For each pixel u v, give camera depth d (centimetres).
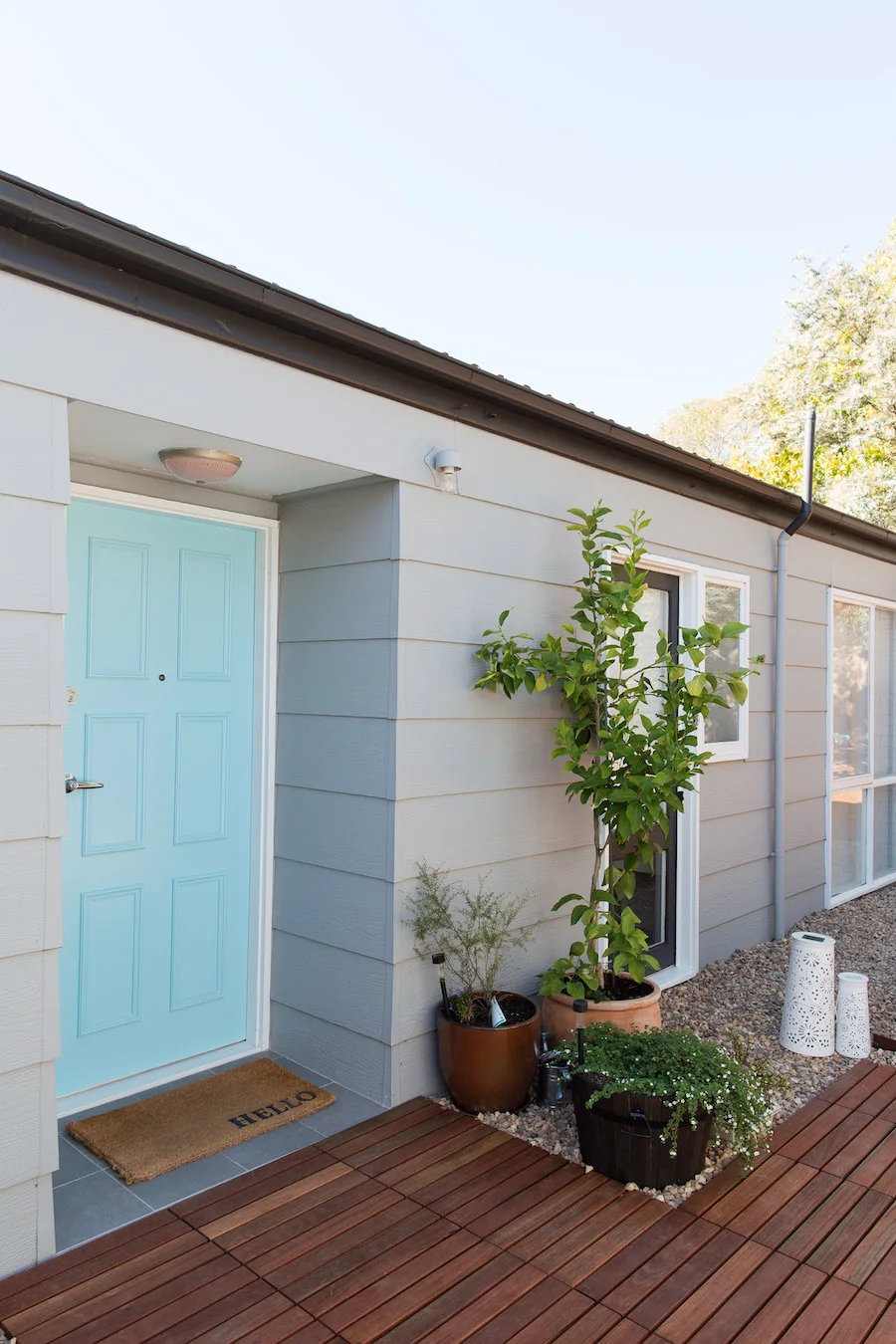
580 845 395
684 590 478
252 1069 339
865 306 1471
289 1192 257
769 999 443
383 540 320
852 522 600
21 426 223
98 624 316
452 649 335
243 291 254
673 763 345
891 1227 247
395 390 310
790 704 580
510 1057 304
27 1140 223
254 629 361
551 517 379
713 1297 216
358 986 323
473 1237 237
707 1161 279
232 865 356
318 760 341
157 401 250
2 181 206
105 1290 215
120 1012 323
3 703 219
